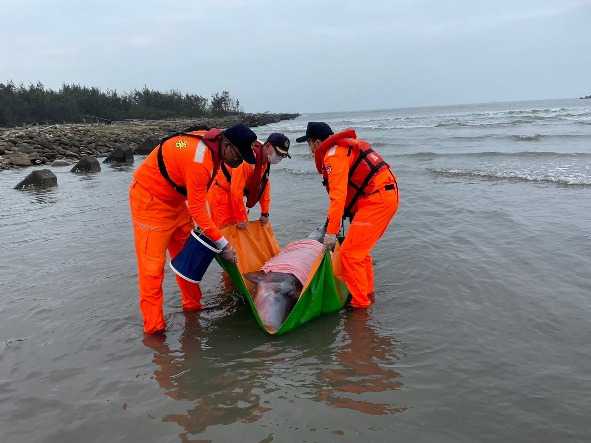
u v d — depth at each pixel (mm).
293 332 4523
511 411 3246
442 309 4828
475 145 18953
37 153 23062
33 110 71125
